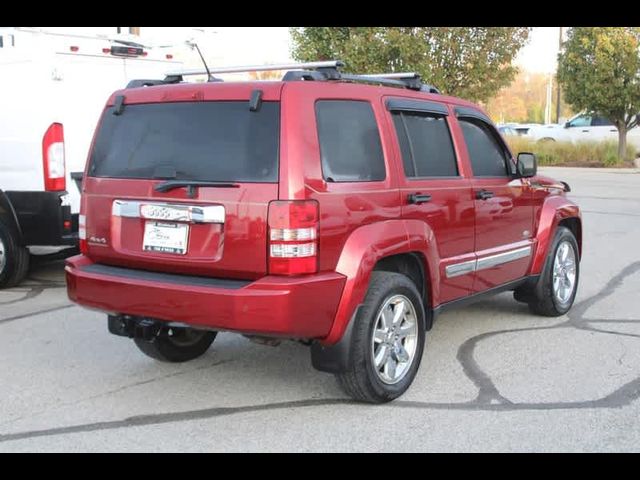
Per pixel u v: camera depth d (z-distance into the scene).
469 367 5.71
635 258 10.30
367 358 4.69
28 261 8.62
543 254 6.84
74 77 8.42
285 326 4.29
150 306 4.62
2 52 8.32
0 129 8.42
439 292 5.45
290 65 4.98
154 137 4.85
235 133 4.54
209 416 4.79
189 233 4.60
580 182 21.94
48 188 8.12
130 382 5.44
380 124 5.03
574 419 4.69
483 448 4.30
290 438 4.45
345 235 4.57
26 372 5.68
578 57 26.36
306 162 4.40
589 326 6.88
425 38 16.36
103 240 5.01
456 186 5.64
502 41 16.69
